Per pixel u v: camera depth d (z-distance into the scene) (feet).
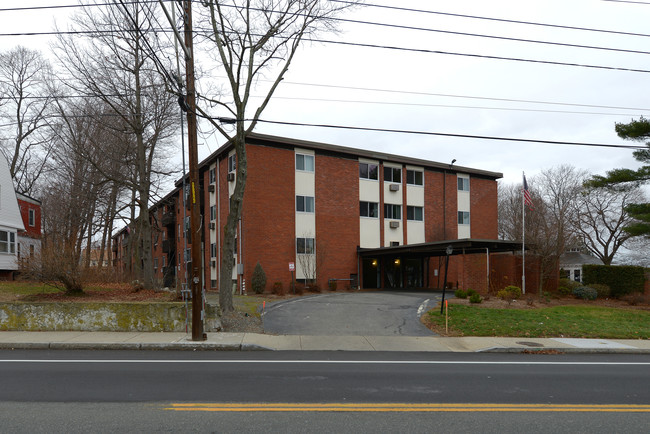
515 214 151.02
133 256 124.67
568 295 79.82
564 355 35.47
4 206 91.04
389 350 36.06
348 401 20.21
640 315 58.70
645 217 76.59
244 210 84.48
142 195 70.18
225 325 43.50
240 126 49.19
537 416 18.45
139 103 69.67
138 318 41.86
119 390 21.58
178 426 16.57
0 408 18.49
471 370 28.04
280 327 45.93
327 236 93.25
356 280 95.81
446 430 16.62
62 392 21.13
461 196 116.26
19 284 66.95
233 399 20.25
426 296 74.23
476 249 81.51
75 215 111.04
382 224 101.04
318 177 93.50
